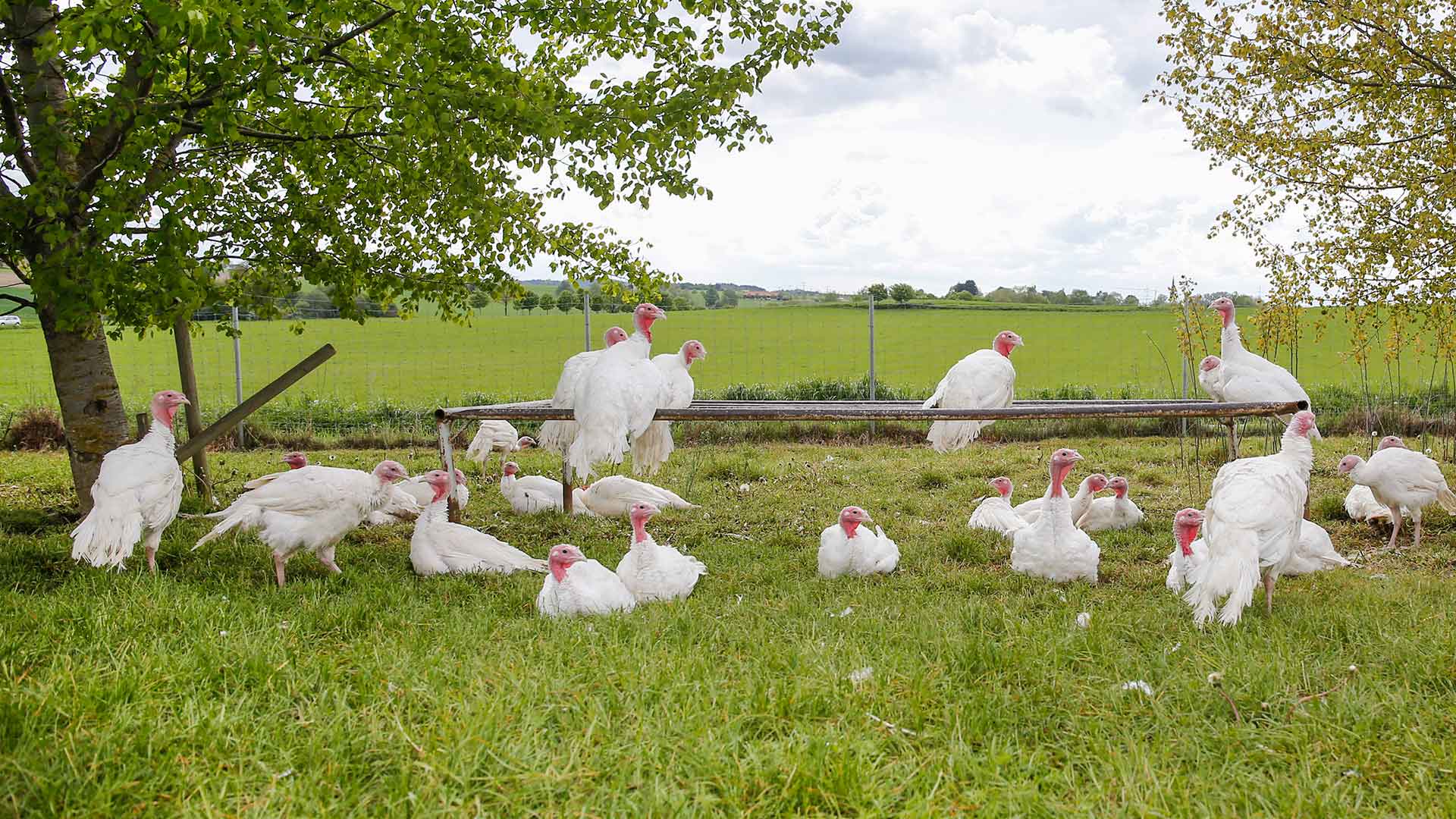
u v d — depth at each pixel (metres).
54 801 3.32
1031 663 5.00
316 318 31.77
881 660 4.98
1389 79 10.67
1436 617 5.81
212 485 10.50
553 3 7.46
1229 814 3.48
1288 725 4.23
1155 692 4.63
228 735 3.86
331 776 3.58
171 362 25.12
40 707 3.92
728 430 16.53
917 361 25.09
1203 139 12.17
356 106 8.36
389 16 6.99
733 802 3.43
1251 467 6.20
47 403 17.53
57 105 7.60
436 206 9.38
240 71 6.46
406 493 9.92
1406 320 11.91
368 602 6.15
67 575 6.86
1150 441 15.67
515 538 9.22
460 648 5.18
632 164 7.83
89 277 6.70
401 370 23.16
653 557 6.88
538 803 3.47
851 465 13.34
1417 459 8.53
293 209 9.27
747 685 4.55
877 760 3.77
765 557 8.38
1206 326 14.87
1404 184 11.09
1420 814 3.49
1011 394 9.71
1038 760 3.97
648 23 7.66
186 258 7.39
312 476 7.12
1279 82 11.30
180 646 4.92
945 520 9.94
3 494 10.70
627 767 3.67
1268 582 6.29
